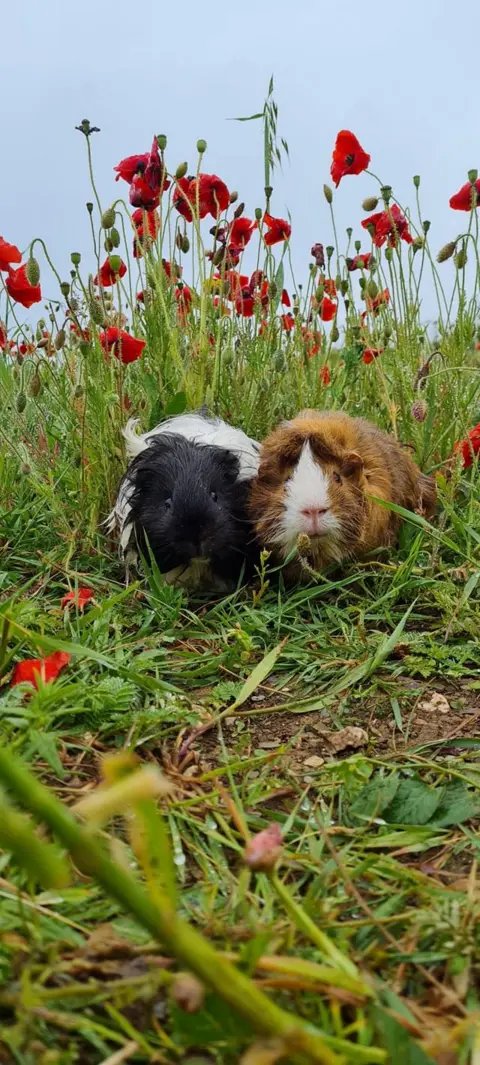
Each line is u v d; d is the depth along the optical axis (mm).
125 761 171
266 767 380
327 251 804
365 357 790
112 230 675
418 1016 227
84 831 153
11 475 700
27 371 816
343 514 557
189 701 435
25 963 231
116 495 677
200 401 739
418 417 638
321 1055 163
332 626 541
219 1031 195
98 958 239
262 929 245
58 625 497
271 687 469
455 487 644
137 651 500
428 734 419
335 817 352
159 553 581
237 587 597
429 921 264
